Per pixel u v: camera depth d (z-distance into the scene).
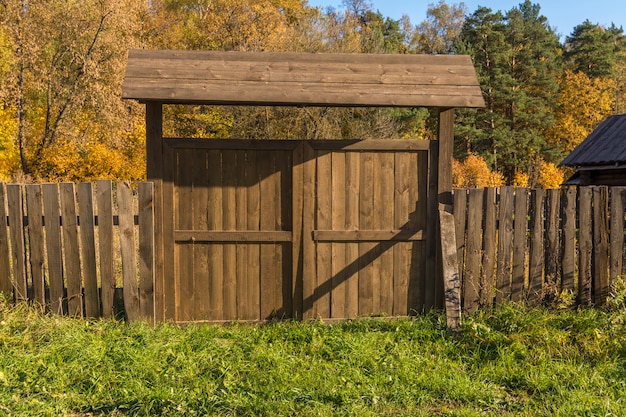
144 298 5.54
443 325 5.28
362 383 4.12
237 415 3.71
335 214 5.87
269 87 5.51
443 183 5.87
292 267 5.84
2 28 22.75
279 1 32.56
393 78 5.73
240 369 4.34
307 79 5.64
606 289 6.01
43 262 5.56
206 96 5.34
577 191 5.99
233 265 5.83
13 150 24.44
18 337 4.75
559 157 35.22
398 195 5.93
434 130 32.47
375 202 5.91
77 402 3.85
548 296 5.97
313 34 25.19
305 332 5.26
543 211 5.96
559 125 37.75
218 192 5.77
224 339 5.14
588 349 4.57
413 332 5.20
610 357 4.54
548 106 37.12
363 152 5.87
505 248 5.89
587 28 41.53
